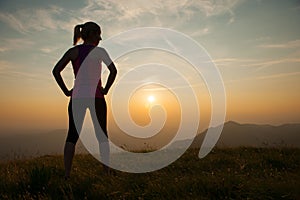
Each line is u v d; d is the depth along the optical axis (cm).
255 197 380
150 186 423
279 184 410
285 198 377
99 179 475
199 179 445
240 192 397
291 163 612
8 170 575
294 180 430
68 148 493
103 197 400
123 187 433
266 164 599
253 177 470
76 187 434
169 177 489
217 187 409
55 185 442
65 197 393
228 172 509
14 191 434
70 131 498
